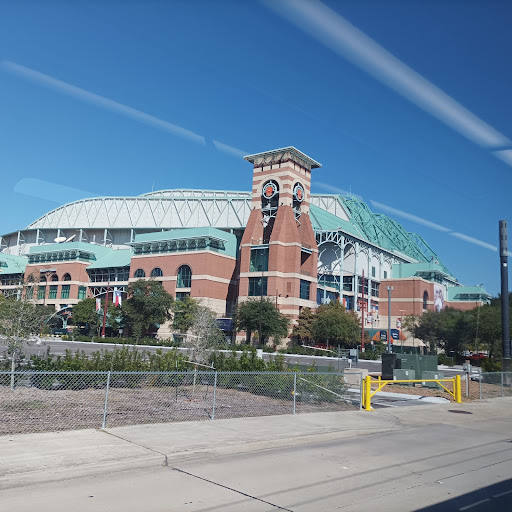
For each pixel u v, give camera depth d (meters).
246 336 69.06
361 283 93.06
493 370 34.16
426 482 8.89
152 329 76.06
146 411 14.09
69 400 14.72
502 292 31.12
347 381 26.20
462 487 8.68
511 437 14.37
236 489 7.92
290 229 71.94
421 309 95.94
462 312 76.44
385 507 7.37
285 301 70.00
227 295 77.19
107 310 77.75
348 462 10.16
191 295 74.38
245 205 114.81
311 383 18.48
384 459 10.61
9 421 11.59
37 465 8.24
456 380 22.61
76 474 8.20
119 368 18.30
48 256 98.25
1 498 7.00
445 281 120.31
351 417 16.00
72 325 87.50
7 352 17.06
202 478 8.46
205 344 22.09
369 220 115.12
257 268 72.50
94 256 96.19
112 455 9.18
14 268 104.31
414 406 20.20
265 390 18.98
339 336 65.19
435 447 12.26
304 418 14.99
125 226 122.88
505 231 31.39
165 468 9.06
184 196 125.81
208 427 12.47
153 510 6.78
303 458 10.34
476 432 14.97
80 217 128.88
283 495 7.73
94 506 6.82
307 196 77.44
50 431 10.92
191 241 76.88
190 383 20.03
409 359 28.59
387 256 106.69
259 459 10.08
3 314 17.00
